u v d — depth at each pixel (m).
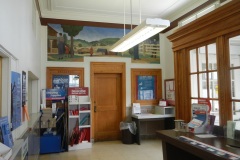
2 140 1.50
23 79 2.59
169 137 2.51
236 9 2.34
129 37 3.20
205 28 2.85
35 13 4.02
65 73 5.46
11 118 1.97
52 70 5.38
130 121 5.85
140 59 6.06
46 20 5.39
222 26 2.58
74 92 5.28
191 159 2.73
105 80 5.94
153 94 6.12
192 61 3.22
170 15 5.77
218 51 2.69
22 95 2.53
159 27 2.73
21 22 2.41
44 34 5.38
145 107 6.03
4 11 1.67
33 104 4.76
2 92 1.90
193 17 5.09
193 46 3.17
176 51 3.50
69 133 5.16
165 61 6.19
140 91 6.03
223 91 2.64
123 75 5.91
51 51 5.41
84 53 5.63
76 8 5.25
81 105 5.26
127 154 4.55
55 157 4.40
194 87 3.20
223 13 2.49
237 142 2.15
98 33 5.75
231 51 2.56
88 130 5.20
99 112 5.83
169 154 2.66
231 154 1.77
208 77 2.94
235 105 2.54
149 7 5.24
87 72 5.63
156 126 6.09
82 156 4.45
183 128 2.76
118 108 6.01
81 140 5.05
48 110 4.85
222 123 2.64
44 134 4.84
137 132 5.42
